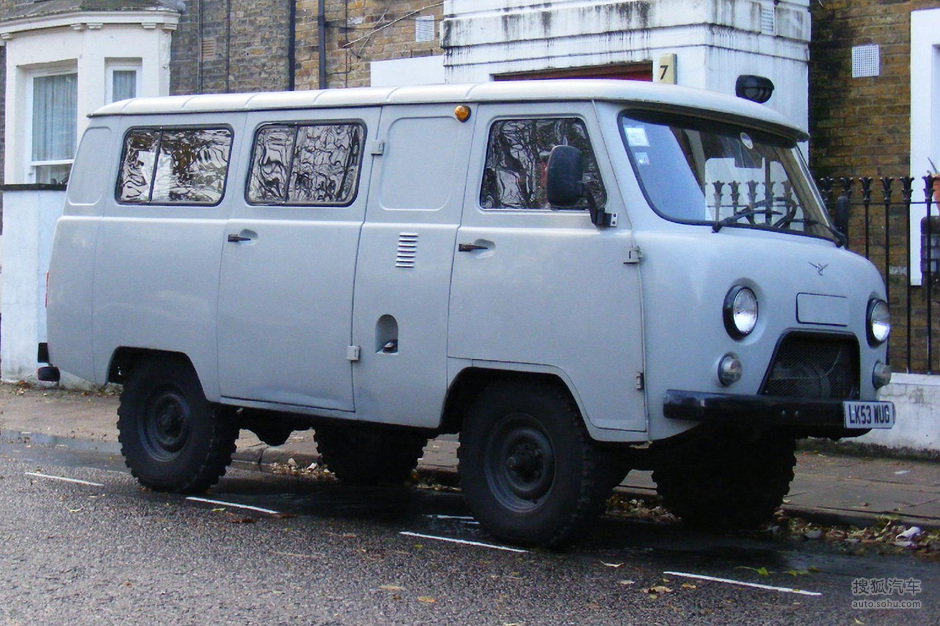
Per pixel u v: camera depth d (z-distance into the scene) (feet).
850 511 27.96
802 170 28.04
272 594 20.58
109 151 32.01
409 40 47.73
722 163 25.68
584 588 21.38
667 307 22.76
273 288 28.17
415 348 25.91
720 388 22.81
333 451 33.12
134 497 29.81
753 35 38.78
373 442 32.63
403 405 26.17
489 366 24.84
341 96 28.07
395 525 27.09
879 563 24.16
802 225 26.94
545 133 24.93
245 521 26.99
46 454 37.45
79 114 56.08
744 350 23.07
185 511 28.07
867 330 25.64
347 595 20.59
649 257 23.03
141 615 19.24
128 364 31.76
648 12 38.63
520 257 24.57
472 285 25.13
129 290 30.86
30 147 59.16
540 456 24.49
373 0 48.60
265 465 36.60
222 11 53.16
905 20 38.68
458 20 43.24
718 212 24.90
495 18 42.29
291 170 28.58
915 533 26.45
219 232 29.27
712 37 37.63
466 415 25.59
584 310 23.65
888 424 24.99
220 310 29.09
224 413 30.12
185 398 30.42
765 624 19.22
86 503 28.81
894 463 34.53
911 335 37.63
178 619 19.03
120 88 56.39
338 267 27.14
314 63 50.31
